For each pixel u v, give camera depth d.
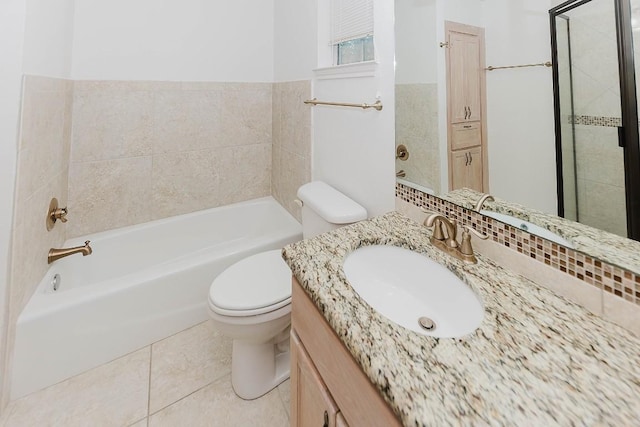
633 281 0.53
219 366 1.43
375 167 1.26
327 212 1.27
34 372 1.22
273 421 1.18
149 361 1.43
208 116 2.19
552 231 0.66
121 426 1.13
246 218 2.38
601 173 0.57
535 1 0.63
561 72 0.60
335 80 1.50
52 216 1.47
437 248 0.86
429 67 0.94
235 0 2.16
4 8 1.05
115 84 1.83
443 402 0.41
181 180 2.15
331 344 0.65
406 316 0.78
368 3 1.26
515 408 0.40
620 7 0.51
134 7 1.83
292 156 2.12
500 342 0.52
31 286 1.28
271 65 2.38
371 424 0.52
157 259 2.04
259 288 1.25
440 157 0.94
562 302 0.62
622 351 0.50
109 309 1.39
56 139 1.49
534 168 0.68
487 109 0.77
